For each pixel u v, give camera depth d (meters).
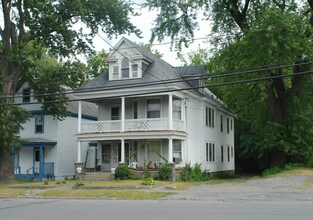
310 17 32.47
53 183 27.88
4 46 31.17
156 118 30.72
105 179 30.00
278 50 27.69
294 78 32.53
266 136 32.81
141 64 31.97
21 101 38.47
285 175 28.45
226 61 30.98
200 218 11.80
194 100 35.44
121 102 32.47
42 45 31.53
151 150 32.66
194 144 34.78
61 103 34.28
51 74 33.78
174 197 19.23
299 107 33.12
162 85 30.47
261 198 17.92
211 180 31.00
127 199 19.50
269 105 33.81
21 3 31.00
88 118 41.16
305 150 32.28
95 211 14.16
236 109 45.72
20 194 22.69
